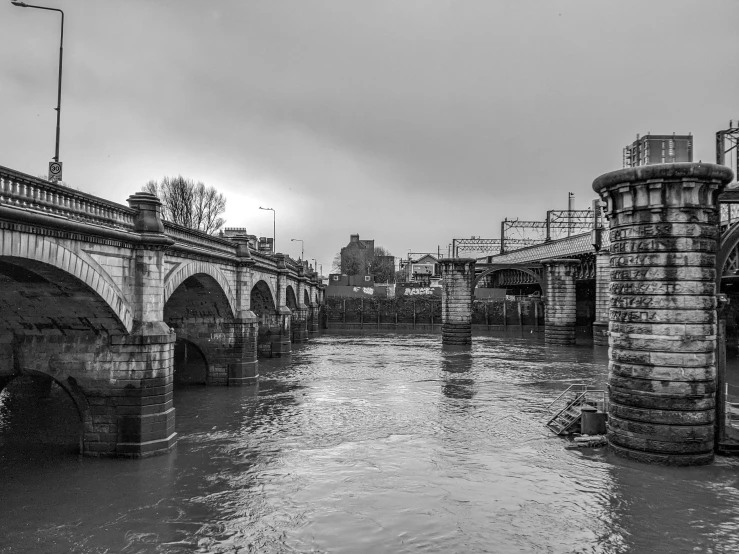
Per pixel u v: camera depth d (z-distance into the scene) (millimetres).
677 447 20094
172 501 17906
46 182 16953
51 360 21922
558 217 87812
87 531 15844
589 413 24219
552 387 37156
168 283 26078
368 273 135875
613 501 17750
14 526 16094
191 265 29312
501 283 96812
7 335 21922
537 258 79500
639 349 20641
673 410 20125
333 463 21578
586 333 75875
